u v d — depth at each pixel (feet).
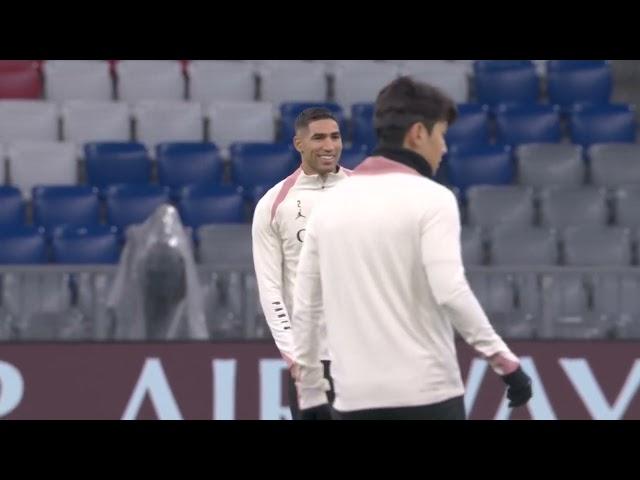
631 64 174.40
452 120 53.11
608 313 116.16
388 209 51.21
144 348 108.88
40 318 114.01
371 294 51.29
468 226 142.00
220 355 109.09
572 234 137.28
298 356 56.03
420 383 50.90
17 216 144.05
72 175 152.66
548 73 170.71
